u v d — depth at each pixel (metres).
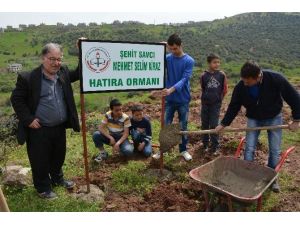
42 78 5.02
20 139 5.00
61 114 5.23
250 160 5.64
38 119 5.04
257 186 5.16
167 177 6.14
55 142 5.37
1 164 7.00
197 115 10.59
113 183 5.89
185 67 6.18
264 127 5.42
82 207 5.15
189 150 7.43
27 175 6.20
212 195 5.02
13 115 9.56
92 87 5.26
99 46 5.21
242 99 5.41
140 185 5.82
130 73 5.53
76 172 6.42
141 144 6.96
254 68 4.76
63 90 5.21
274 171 5.00
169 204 5.31
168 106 6.58
